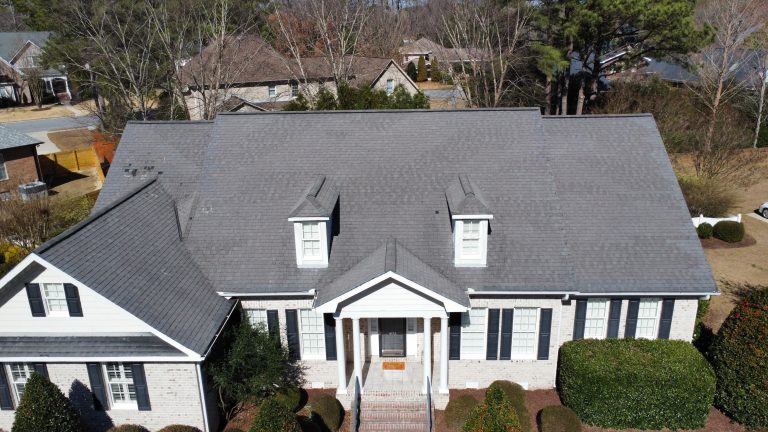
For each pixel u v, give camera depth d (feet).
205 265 65.67
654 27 122.01
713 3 176.04
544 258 64.28
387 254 60.70
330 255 65.36
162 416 57.93
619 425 59.67
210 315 59.62
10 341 55.21
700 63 146.20
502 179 70.85
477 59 169.37
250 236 67.62
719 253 103.71
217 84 142.51
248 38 174.60
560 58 139.33
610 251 66.03
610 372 58.54
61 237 54.54
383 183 71.36
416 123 77.71
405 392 63.87
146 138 82.79
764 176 140.87
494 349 65.62
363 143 75.92
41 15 238.48
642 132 78.02
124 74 150.30
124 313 54.39
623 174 73.41
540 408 63.31
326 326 65.26
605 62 157.79
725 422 60.44
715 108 149.18
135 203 69.31
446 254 64.85
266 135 77.51
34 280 53.72
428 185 70.90
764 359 56.90
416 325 67.77
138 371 56.03
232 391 60.44
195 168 78.59
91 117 203.21
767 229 115.65
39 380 52.70
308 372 67.56
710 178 117.80
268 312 65.26
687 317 64.75
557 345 65.67
